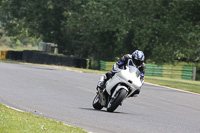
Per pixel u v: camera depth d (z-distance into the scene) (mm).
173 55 139500
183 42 142625
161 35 145000
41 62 151625
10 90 49406
